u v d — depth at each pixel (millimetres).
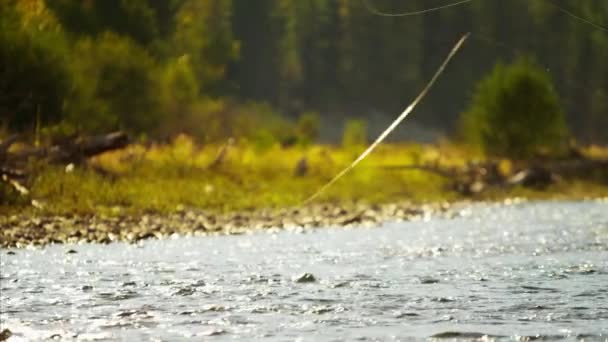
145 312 19500
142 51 85125
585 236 35500
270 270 25609
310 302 20531
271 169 69812
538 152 79125
